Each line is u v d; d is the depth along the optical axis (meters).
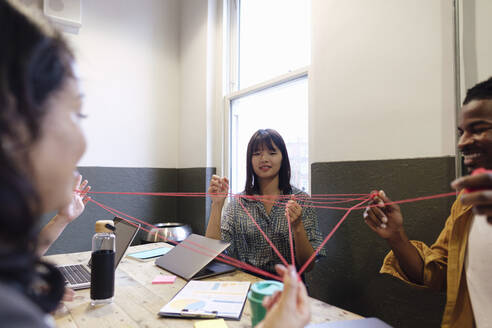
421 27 1.21
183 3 2.88
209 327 0.73
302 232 1.30
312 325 0.70
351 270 1.44
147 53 2.75
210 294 0.93
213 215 1.50
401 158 1.27
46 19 0.33
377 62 1.37
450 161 1.12
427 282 0.96
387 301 1.29
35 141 0.28
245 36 2.47
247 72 2.44
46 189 0.31
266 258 1.46
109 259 0.90
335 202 1.54
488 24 1.01
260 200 1.56
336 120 1.55
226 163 2.54
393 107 1.30
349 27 1.49
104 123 2.51
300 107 1.96
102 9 2.52
